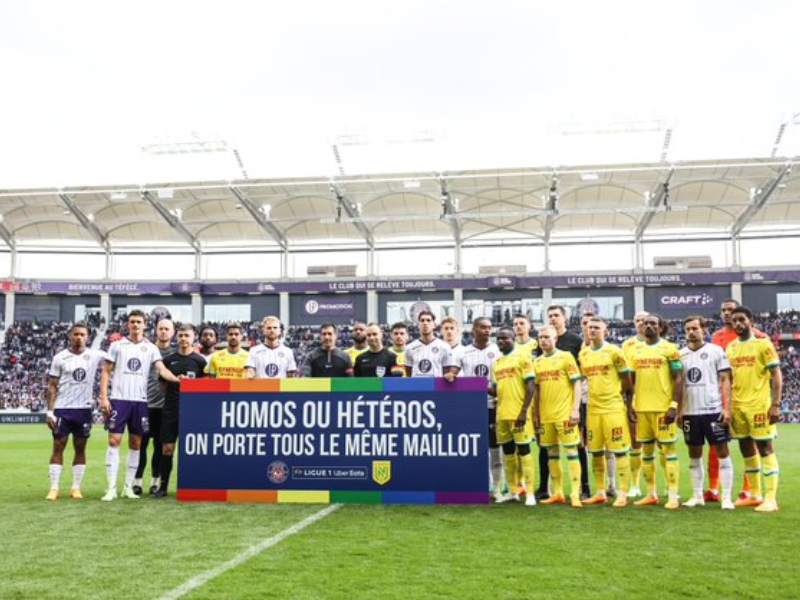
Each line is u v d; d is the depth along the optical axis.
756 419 6.98
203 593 4.03
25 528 5.95
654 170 27.33
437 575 4.42
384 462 7.31
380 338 8.23
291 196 30.92
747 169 27.09
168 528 5.95
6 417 30.31
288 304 36.81
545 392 7.48
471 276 35.53
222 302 37.38
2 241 37.41
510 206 32.19
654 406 7.20
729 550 5.10
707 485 8.89
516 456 7.61
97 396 29.20
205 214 33.53
